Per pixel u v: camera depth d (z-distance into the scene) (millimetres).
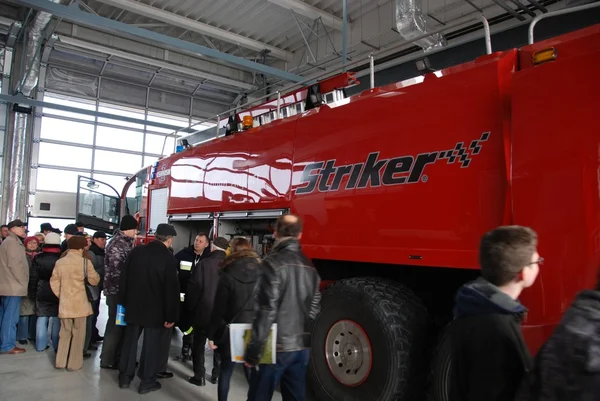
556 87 2215
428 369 2842
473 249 2463
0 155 12906
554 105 2205
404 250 2785
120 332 4480
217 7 11844
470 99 2629
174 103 16219
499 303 1272
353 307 3045
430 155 2750
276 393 3768
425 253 2678
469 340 1280
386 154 3002
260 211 4102
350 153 3264
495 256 1336
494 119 2502
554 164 2162
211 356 5027
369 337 2914
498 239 1353
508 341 1229
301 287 2365
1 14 11750
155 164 6633
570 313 1062
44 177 13719
